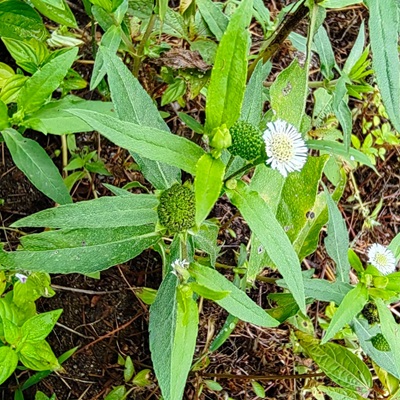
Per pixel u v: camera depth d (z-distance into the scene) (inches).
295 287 4.2
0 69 6.9
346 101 7.4
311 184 6.2
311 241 7.5
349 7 10.4
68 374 8.0
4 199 7.9
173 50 7.3
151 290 7.8
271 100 6.2
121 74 5.3
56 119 5.9
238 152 4.3
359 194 9.9
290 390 8.8
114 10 5.8
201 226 5.7
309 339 7.9
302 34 9.8
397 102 4.6
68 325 8.0
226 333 7.2
